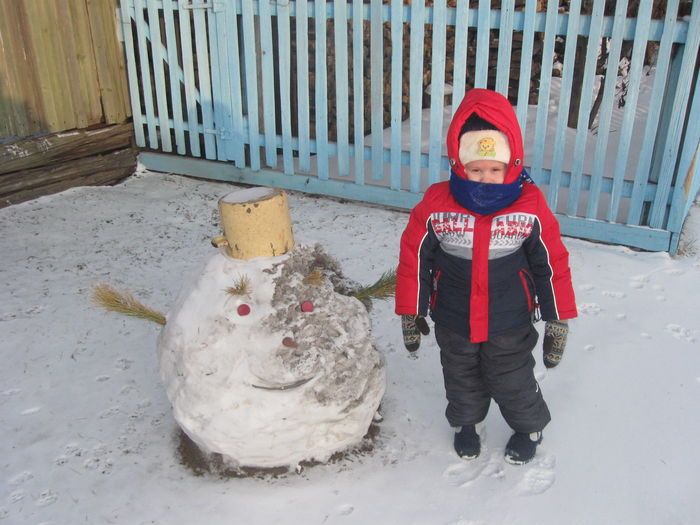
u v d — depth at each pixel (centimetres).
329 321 257
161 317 282
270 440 258
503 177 241
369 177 605
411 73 518
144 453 296
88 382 345
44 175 577
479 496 271
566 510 263
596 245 500
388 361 361
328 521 259
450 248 252
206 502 269
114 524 259
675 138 454
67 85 580
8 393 336
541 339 384
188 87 608
